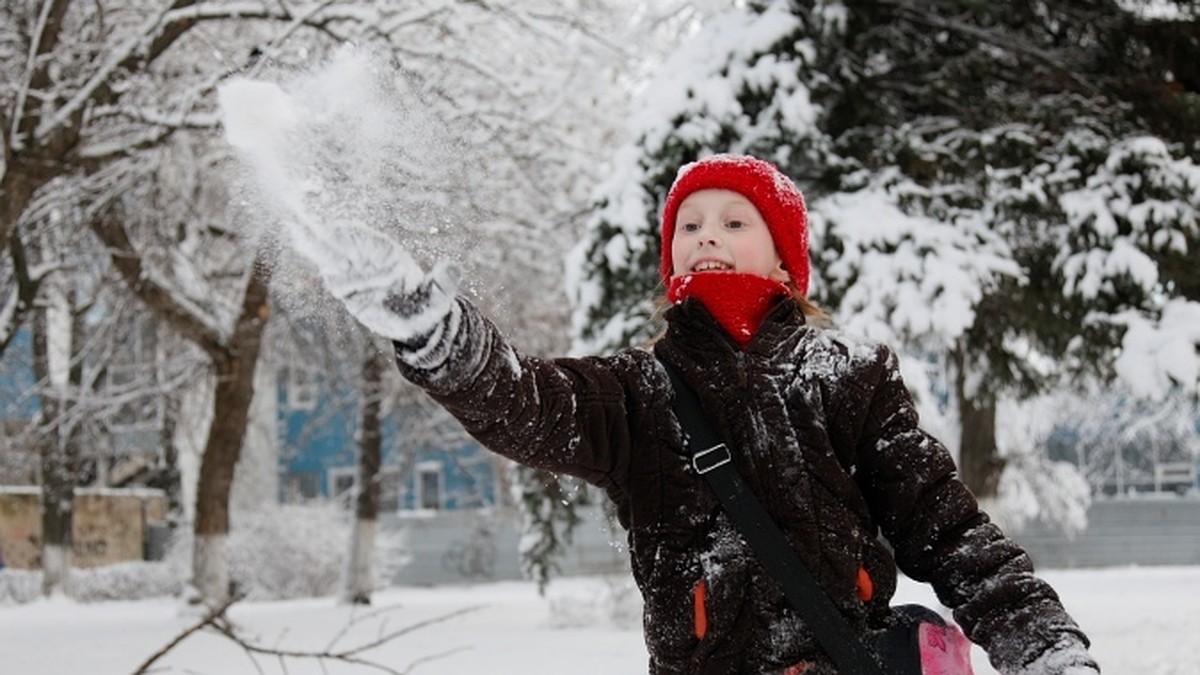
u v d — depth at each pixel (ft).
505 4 48.52
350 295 5.44
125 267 59.16
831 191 39.34
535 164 58.65
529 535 53.21
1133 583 75.97
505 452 6.67
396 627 54.70
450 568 114.62
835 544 7.34
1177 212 36.96
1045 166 38.19
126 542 111.65
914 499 7.66
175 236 62.54
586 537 101.40
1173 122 40.40
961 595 7.55
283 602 87.97
